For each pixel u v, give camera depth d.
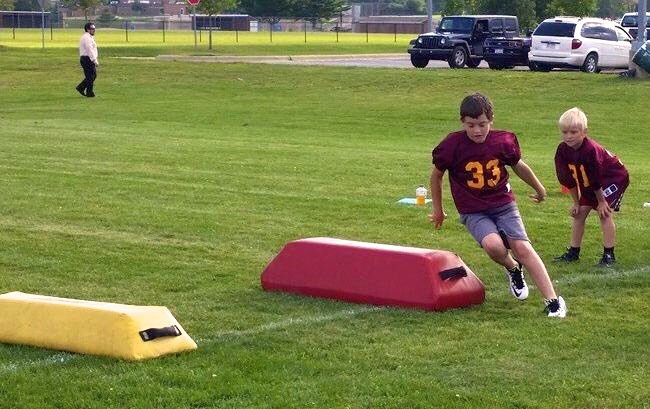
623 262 9.20
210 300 7.79
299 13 91.62
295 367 6.13
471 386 5.79
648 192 13.32
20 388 5.75
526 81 28.69
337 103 26.89
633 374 6.02
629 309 7.56
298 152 17.42
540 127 22.31
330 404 5.50
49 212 11.59
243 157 16.61
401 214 11.61
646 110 24.39
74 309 6.46
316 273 7.88
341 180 14.19
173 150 17.52
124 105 27.00
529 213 11.71
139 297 7.89
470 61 37.25
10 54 40.44
